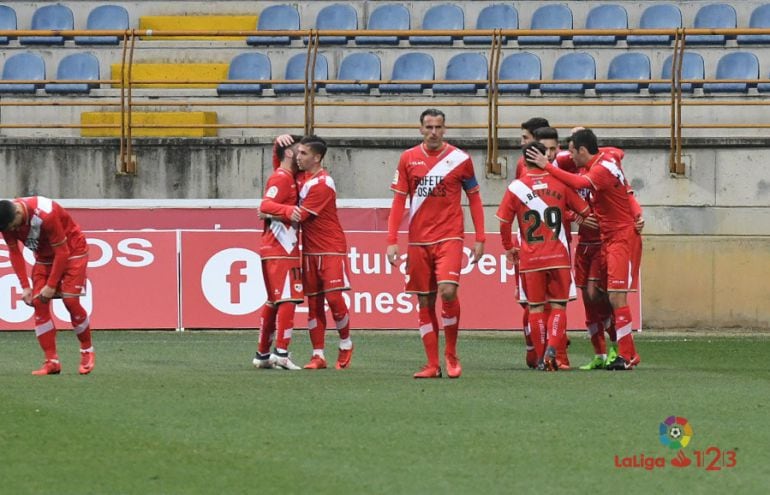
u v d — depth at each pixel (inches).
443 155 1437.0
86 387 1344.7
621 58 2893.7
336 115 2805.1
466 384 1382.9
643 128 2578.7
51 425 1074.7
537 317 1561.3
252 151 2491.4
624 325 1590.8
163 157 2504.9
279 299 1573.6
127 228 2292.1
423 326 1461.6
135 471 885.8
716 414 1152.2
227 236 2219.5
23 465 907.4
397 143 2493.8
